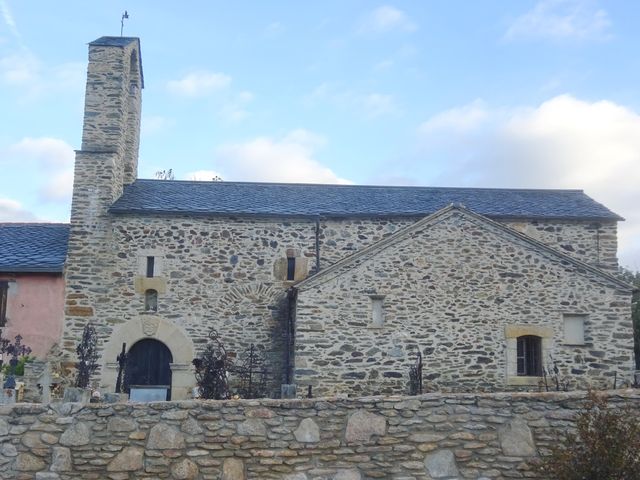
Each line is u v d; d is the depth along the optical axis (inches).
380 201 722.2
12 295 634.2
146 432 261.6
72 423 261.9
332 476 258.1
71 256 649.0
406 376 575.5
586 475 235.3
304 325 576.4
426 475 257.9
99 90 692.7
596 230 691.4
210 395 539.2
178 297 652.1
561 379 586.6
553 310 597.3
